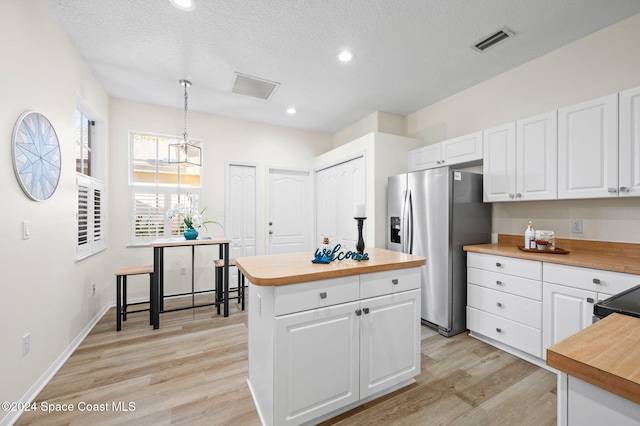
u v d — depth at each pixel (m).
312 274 1.43
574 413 0.63
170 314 3.24
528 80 2.63
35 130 1.77
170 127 3.79
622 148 1.86
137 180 3.66
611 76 2.12
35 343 1.78
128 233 3.55
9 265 1.54
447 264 2.63
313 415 1.47
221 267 3.28
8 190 1.53
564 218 2.41
